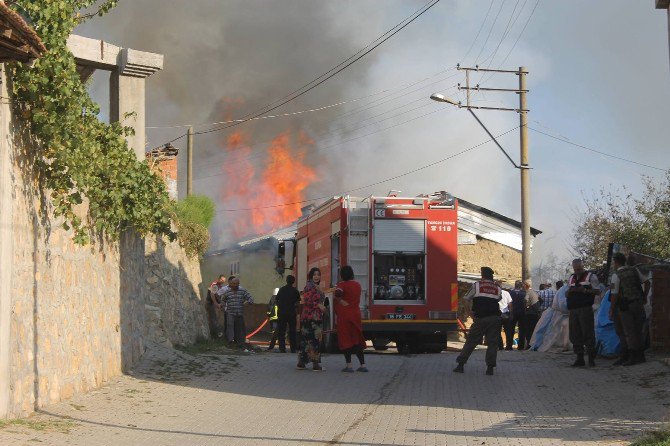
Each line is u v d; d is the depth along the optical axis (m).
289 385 13.38
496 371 15.34
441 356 19.45
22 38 8.10
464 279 32.84
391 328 20.38
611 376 13.70
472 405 11.31
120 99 14.41
